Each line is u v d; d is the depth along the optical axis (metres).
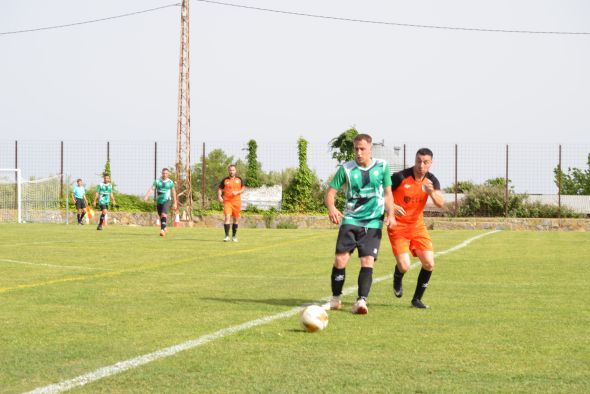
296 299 10.14
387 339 7.16
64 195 44.25
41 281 12.27
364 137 9.24
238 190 23.67
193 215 42.94
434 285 11.88
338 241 9.17
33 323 8.07
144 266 14.94
